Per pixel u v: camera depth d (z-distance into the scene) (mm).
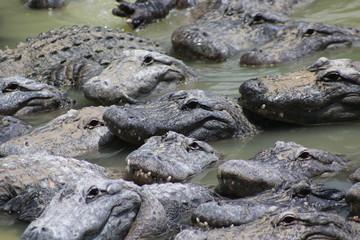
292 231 15961
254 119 26062
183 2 43281
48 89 30500
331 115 25703
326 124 25922
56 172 21062
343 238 15930
